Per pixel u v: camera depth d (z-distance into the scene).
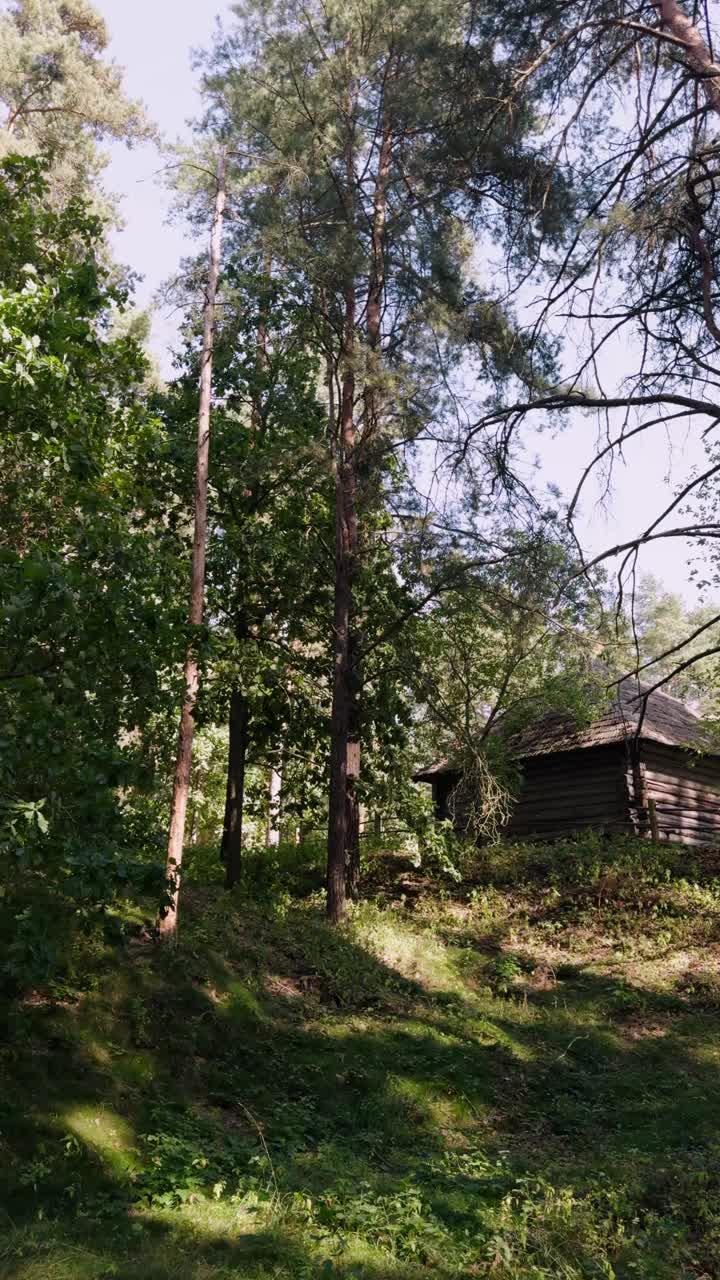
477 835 21.03
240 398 18.95
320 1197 7.48
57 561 8.02
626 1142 9.47
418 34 15.44
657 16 11.25
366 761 21.50
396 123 17.27
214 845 23.11
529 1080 11.44
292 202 17.23
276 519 19.25
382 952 15.09
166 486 18.16
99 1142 8.01
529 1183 8.25
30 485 10.50
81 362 9.92
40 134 24.58
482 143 12.59
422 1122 10.16
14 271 11.28
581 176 12.56
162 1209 7.18
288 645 20.05
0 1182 7.10
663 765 22.62
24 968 7.55
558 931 16.98
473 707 21.31
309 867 21.27
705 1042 12.46
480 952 16.36
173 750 14.34
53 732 7.78
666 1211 7.71
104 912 8.20
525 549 14.49
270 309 19.08
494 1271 6.47
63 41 24.36
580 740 22.28
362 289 17.94
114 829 7.96
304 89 17.48
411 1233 6.92
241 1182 7.69
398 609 19.28
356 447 17.48
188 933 12.98
